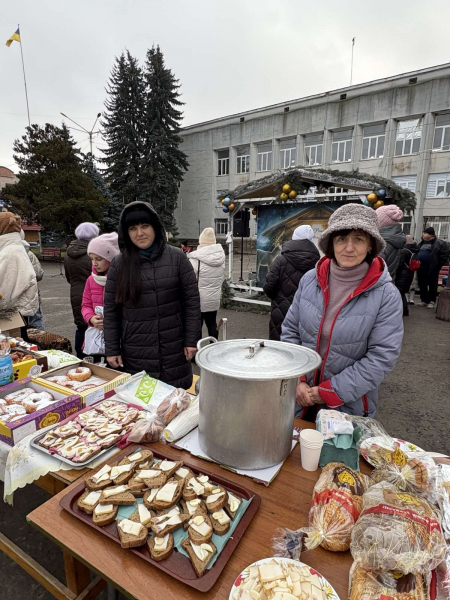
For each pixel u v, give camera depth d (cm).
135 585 72
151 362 201
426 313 716
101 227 2008
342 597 70
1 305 252
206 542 78
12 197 1920
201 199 2655
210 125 2483
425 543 68
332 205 660
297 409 173
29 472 109
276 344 120
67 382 167
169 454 115
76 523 87
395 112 1805
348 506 81
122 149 2394
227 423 102
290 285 307
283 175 662
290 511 92
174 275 198
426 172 1781
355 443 117
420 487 90
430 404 332
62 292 923
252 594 66
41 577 130
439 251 765
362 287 141
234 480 102
